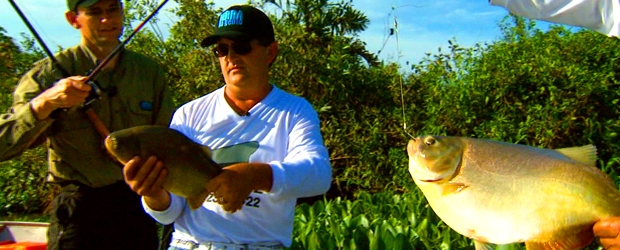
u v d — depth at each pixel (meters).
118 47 3.75
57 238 4.08
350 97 9.24
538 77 7.80
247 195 2.61
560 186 2.33
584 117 7.57
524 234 2.36
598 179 2.33
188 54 9.75
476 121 8.12
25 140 3.78
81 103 3.79
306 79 9.20
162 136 2.60
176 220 3.13
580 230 2.33
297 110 3.05
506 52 8.14
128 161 2.56
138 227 4.24
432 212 5.96
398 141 8.80
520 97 7.96
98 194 4.10
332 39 9.58
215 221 2.99
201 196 2.66
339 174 8.98
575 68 7.61
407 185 7.93
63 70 4.04
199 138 3.09
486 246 2.44
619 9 4.12
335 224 5.59
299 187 2.74
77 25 4.23
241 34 2.96
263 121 3.03
